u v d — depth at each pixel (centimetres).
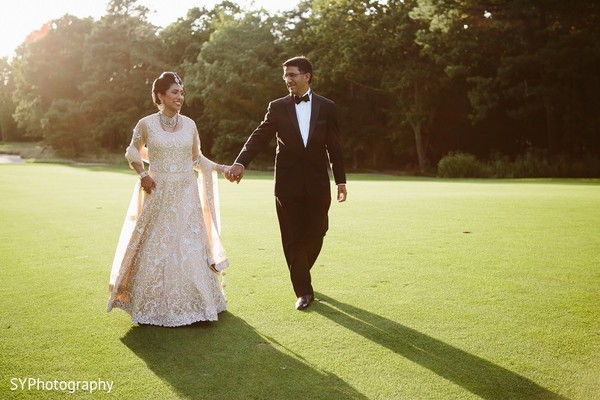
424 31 2944
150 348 325
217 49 3906
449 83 3142
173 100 394
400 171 3688
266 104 3897
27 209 1066
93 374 287
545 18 2761
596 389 263
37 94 5484
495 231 706
